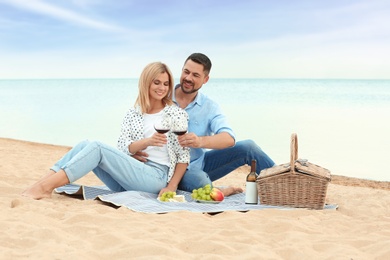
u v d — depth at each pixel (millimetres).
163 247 3285
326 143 15719
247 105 32719
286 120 22141
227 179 8867
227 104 34125
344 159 13000
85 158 4941
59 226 3840
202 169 5941
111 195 5039
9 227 3664
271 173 5113
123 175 5141
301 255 3350
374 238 3885
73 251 3191
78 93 50875
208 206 4898
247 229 4113
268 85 53906
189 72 5559
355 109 27797
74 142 16953
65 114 26938
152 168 5305
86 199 5059
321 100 35625
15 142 14008
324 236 3912
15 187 5473
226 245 3453
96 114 26859
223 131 5523
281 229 4109
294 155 5074
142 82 5305
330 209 5160
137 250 3246
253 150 5789
